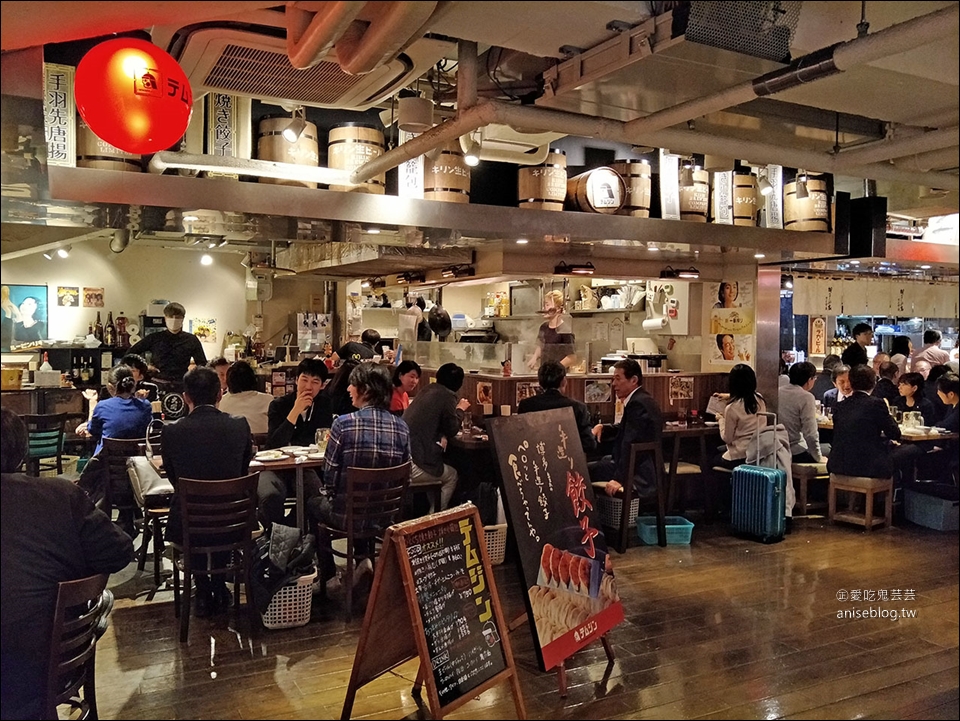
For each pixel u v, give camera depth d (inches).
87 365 287.7
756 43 108.0
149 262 312.0
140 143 110.0
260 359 311.9
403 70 124.7
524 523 126.4
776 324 258.2
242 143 157.6
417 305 317.7
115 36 132.8
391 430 159.2
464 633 115.7
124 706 118.7
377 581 113.3
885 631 152.1
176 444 148.2
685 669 134.8
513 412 223.6
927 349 308.3
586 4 103.3
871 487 229.5
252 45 116.2
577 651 131.6
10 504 93.2
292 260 287.4
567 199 199.9
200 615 156.6
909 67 129.7
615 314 318.7
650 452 214.4
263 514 169.9
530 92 151.6
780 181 224.1
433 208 171.8
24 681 92.2
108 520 102.8
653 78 119.0
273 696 123.0
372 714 118.4
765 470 217.5
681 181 209.9
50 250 291.9
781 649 143.3
